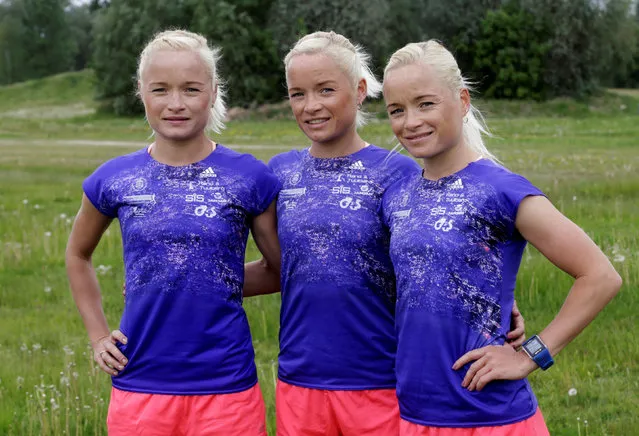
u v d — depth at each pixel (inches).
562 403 219.8
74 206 562.3
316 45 147.3
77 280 152.3
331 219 146.0
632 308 284.8
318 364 145.9
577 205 476.1
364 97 153.9
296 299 147.9
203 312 138.9
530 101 2338.8
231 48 2289.6
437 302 127.7
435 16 2479.1
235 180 143.6
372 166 149.2
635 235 382.9
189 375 138.8
